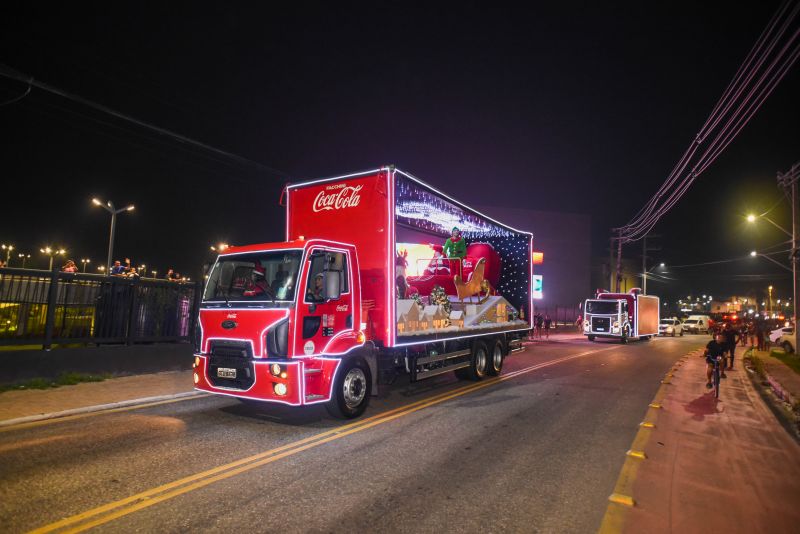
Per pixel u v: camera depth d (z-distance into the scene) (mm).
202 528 3938
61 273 9836
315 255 7363
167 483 4887
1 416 7168
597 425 7828
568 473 5531
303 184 9773
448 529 4062
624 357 20109
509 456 6102
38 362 9336
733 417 8922
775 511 4676
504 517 4332
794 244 21312
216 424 7266
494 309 13266
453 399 9758
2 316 8977
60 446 6004
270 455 5875
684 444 6957
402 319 9047
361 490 4863
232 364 7004
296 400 6652
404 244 11883
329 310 7414
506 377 13117
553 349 24078
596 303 31266
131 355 10898
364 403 7996
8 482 4812
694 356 21156
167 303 11906
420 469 5531
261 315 6871
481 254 13891
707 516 4508
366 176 9023
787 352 24000
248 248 7762
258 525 4020
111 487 4742
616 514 4453
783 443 7227
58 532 3807
